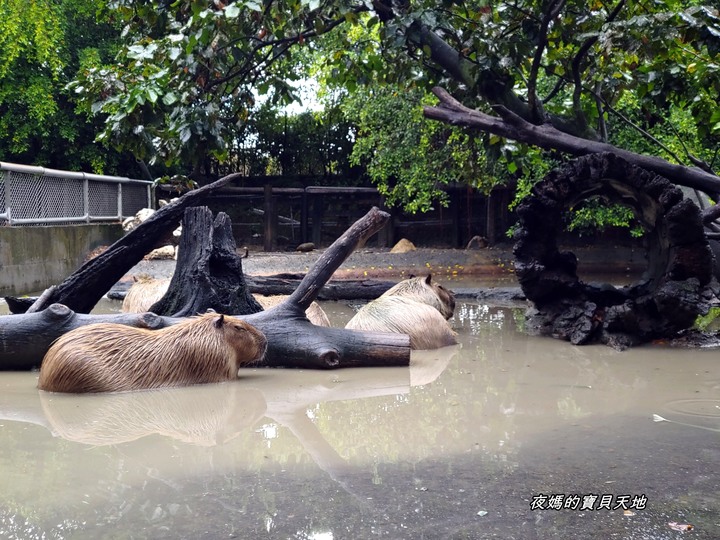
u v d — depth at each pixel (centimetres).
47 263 1183
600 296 748
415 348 664
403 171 1544
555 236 740
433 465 318
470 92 796
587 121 879
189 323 536
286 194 1855
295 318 605
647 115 798
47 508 265
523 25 767
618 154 719
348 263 1434
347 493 281
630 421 395
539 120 773
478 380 522
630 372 543
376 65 885
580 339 678
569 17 755
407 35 742
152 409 440
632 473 305
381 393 483
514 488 287
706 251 652
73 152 1744
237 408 441
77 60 1706
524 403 443
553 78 1158
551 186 707
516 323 827
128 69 813
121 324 549
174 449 346
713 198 712
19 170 1120
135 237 674
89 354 495
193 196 687
